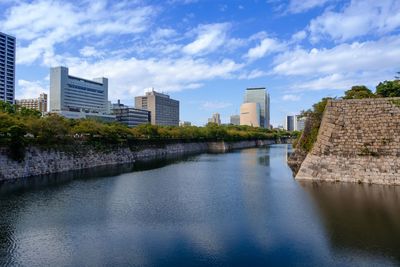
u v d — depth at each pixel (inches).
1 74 5713.6
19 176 2123.5
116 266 815.7
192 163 3277.6
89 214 1277.1
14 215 1264.8
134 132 4020.7
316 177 1711.4
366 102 1621.6
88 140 2967.5
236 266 800.3
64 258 863.7
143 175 2381.9
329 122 1701.5
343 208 1197.1
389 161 1531.7
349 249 861.8
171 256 865.5
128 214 1269.7
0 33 5669.3
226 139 6122.1
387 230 975.0
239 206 1354.6
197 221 1158.3
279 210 1245.1
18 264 831.7
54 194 1663.4
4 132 2018.9
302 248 883.4
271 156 4121.6
